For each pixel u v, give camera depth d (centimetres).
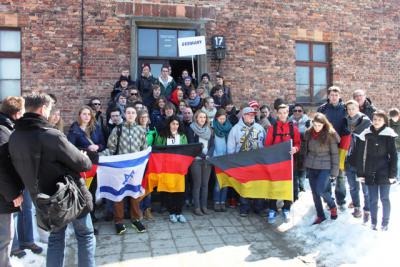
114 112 573
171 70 836
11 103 357
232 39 838
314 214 547
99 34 770
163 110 605
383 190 456
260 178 545
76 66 758
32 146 282
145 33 816
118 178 500
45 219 280
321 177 502
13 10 732
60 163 294
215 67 827
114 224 528
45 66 745
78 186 306
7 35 745
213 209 605
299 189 652
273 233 501
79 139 495
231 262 409
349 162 494
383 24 966
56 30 750
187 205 621
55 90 748
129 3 781
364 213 495
